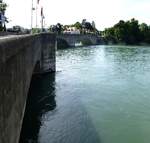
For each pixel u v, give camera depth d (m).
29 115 26.16
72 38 159.12
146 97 33.81
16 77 12.88
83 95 34.34
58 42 144.50
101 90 37.53
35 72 45.91
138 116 26.31
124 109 28.42
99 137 21.20
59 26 151.12
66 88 38.56
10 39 10.84
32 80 44.09
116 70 58.72
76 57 89.25
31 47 24.03
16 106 12.96
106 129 22.80
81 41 176.75
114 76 50.28
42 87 38.81
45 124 23.86
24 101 17.50
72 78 46.72
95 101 31.50
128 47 168.38
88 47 159.50
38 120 24.80
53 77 47.06
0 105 9.06
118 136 21.53
